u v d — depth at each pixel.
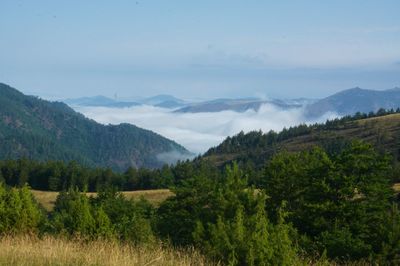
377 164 24.06
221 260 8.67
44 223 14.58
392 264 16.11
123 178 142.00
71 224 13.84
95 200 50.66
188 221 24.89
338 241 17.34
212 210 19.53
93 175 143.00
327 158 24.86
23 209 14.31
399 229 17.17
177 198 30.55
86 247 9.62
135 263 8.37
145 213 38.75
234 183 18.73
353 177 23.48
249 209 16.20
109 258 8.46
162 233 25.02
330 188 23.61
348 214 22.12
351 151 24.55
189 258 8.92
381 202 23.75
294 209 25.03
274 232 8.83
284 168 26.52
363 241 17.84
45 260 8.14
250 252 8.34
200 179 30.94
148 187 137.12
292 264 8.59
